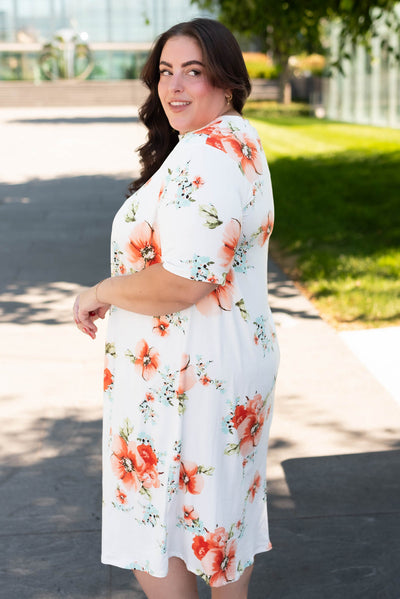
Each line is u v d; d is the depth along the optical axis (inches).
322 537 113.0
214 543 74.7
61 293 248.5
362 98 1079.0
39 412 157.8
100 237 331.9
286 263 288.0
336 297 235.6
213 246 67.5
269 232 75.6
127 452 76.6
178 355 72.1
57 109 1483.8
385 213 376.5
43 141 802.8
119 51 1776.6
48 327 214.1
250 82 73.9
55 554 110.2
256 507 80.6
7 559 109.0
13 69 1755.7
